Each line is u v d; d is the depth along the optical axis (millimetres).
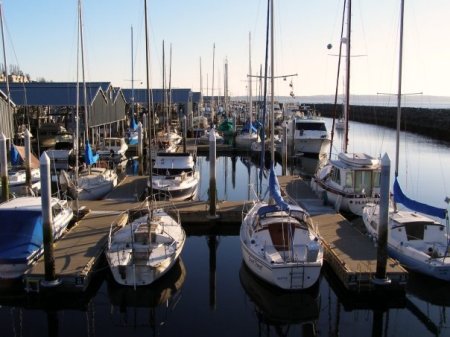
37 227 14641
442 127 59250
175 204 20750
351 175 20141
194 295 13570
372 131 67625
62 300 13094
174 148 38688
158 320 12094
